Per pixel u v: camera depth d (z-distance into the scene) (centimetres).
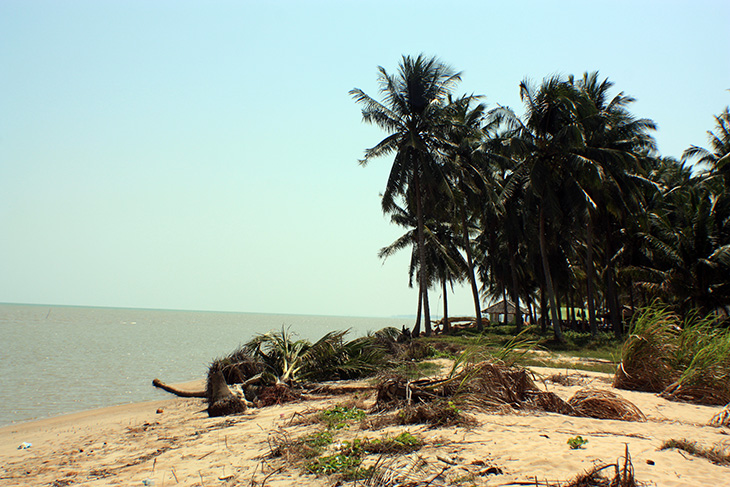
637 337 1142
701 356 1012
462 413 736
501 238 3934
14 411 1588
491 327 4328
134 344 4812
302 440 682
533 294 5441
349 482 483
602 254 3956
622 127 3014
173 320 16200
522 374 865
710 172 3450
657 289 2927
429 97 2953
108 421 1296
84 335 6094
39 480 677
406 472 489
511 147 2805
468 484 441
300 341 1723
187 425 1069
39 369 2652
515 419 732
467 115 3581
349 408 927
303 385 1466
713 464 486
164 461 702
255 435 816
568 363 1744
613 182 2775
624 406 786
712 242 2834
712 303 2839
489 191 3150
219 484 537
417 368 1576
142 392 1967
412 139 2750
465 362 897
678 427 692
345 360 1662
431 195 3084
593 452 529
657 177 3603
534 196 3008
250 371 1608
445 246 4206
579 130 2705
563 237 3538
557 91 2759
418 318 3762
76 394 1919
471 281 3725
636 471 461
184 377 2519
